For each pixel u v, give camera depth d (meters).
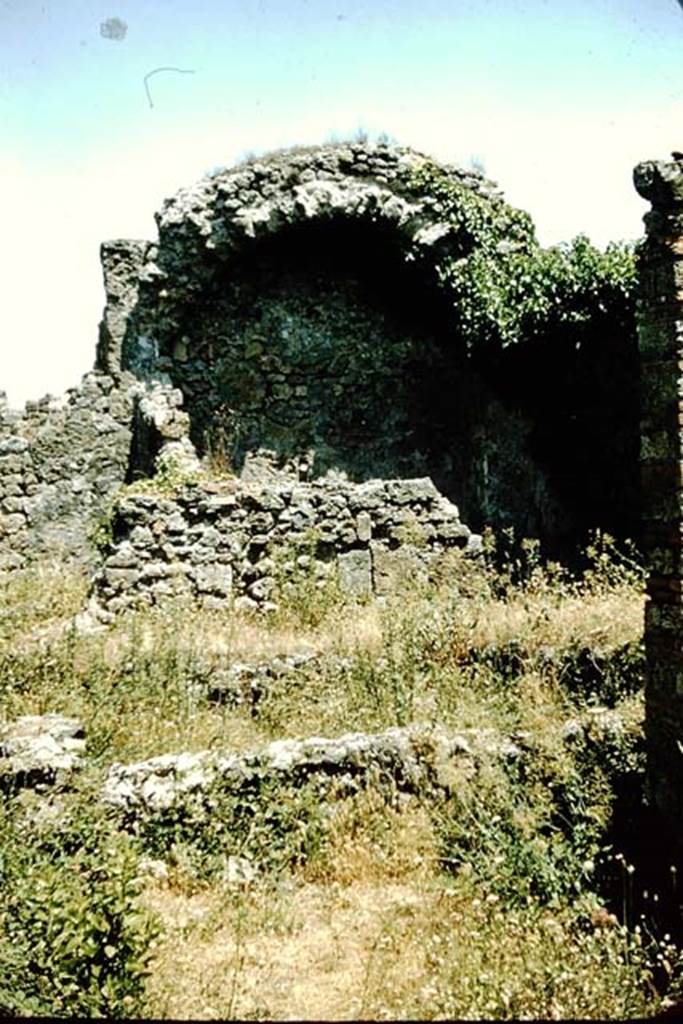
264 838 5.57
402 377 15.42
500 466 14.23
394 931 4.74
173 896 5.16
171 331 14.69
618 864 5.12
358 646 7.78
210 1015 3.96
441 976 4.26
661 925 4.66
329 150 14.45
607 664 6.99
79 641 7.80
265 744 6.36
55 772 5.51
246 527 10.01
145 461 13.43
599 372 12.31
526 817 5.41
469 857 5.29
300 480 15.00
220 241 14.30
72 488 13.81
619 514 12.20
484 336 13.57
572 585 9.61
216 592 9.80
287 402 15.20
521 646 7.46
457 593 9.26
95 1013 3.62
